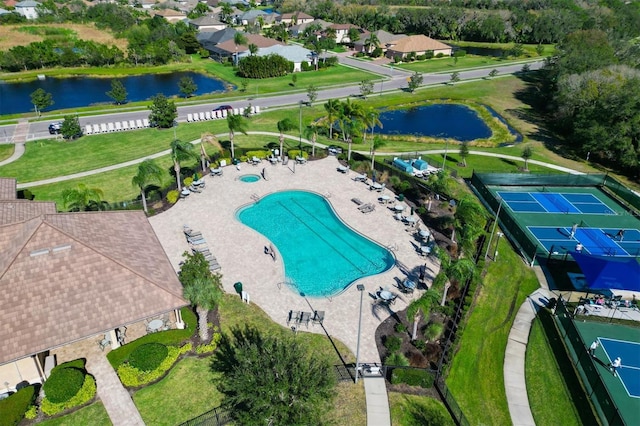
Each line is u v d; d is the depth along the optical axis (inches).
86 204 1662.2
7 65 4266.7
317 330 1261.1
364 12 6968.5
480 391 1124.5
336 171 2298.2
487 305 1422.2
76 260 1135.0
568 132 3102.9
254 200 1971.0
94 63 4645.7
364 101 3671.3
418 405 1063.6
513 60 5393.7
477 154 2679.6
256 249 1627.7
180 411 1019.3
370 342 1224.8
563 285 1542.8
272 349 952.3
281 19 6929.1
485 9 7396.7
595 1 7711.6
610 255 1720.0
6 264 1086.4
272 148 2568.9
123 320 1072.2
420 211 1898.4
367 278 1487.5
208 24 6136.8
